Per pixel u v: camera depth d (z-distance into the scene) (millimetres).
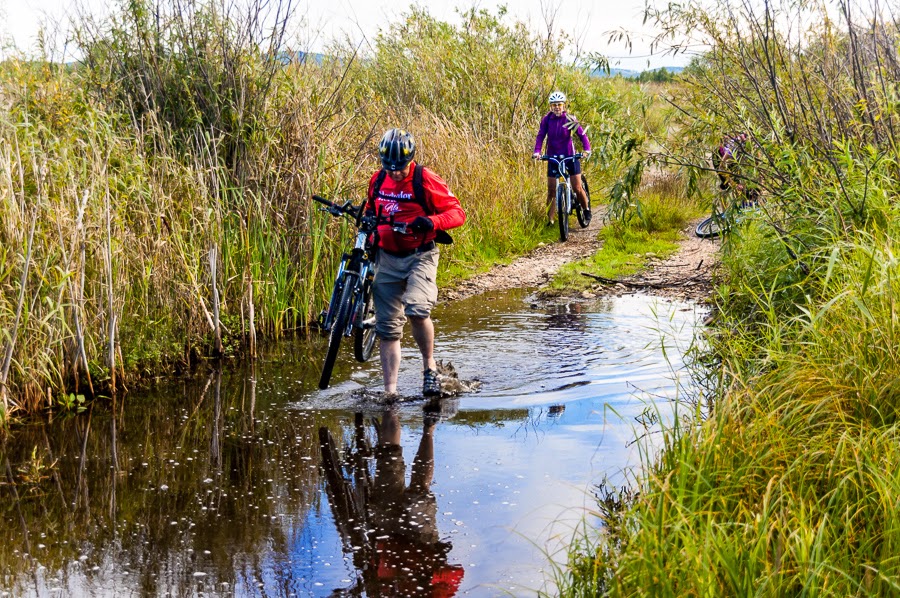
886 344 4535
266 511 4516
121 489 4777
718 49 7391
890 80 6734
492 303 9625
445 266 11445
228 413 6039
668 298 9508
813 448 4004
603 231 13672
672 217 14297
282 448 5395
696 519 3637
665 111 8281
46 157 6465
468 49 17875
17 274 5996
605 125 8211
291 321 8531
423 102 16844
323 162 8633
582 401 6188
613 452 5219
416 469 5055
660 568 3141
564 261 12195
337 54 10484
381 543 4172
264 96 8422
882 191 5809
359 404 6238
